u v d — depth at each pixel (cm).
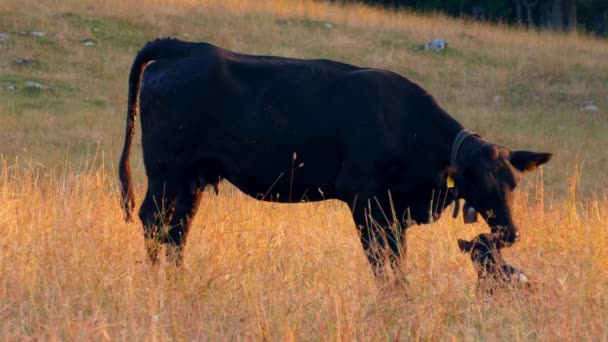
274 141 1991
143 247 2138
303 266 1859
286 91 1995
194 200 2156
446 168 1869
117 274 1786
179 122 2066
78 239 1906
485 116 5459
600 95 6116
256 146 2005
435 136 1928
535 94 6091
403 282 1803
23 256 1820
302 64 2038
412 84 1988
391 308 1634
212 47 2127
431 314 1564
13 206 2238
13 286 1705
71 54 6038
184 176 2109
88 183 2595
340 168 1966
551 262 2016
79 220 2078
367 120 1922
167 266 1917
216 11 7319
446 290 1681
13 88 5294
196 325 1582
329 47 6781
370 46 6919
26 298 1692
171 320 1576
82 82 5609
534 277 1855
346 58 6562
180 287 1747
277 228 2219
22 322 1557
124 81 5741
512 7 10856
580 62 6856
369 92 1944
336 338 1470
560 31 8569
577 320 1558
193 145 2075
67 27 6462
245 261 1864
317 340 1505
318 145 1966
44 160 4031
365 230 1923
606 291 1797
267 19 7300
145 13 6975
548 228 2284
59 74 5681
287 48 6644
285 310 1577
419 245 2047
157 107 2097
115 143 4541
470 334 1555
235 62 2066
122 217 2303
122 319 1562
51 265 1780
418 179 1942
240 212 2373
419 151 1930
